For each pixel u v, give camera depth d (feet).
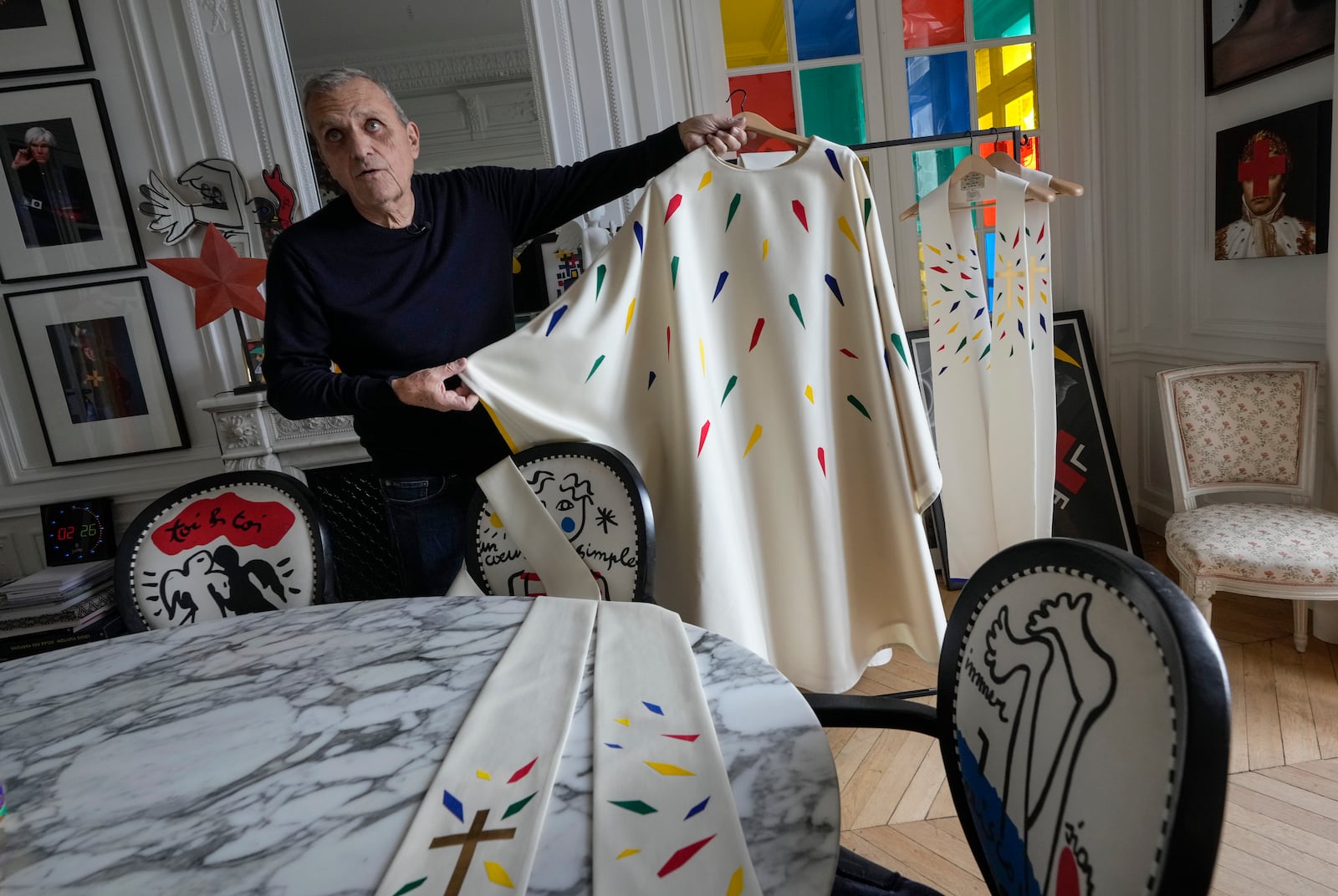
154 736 2.60
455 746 2.32
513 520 4.24
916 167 9.01
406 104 8.08
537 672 2.75
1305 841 4.50
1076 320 8.90
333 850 1.95
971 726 2.31
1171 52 7.93
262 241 8.29
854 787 5.43
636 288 4.73
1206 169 7.67
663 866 1.77
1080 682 1.81
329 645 3.19
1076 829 1.69
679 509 4.86
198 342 8.52
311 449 8.09
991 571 2.34
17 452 8.60
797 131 8.84
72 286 8.27
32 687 3.13
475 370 4.46
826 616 5.02
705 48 8.45
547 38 8.04
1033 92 8.91
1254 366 6.42
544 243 8.27
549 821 1.97
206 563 4.75
